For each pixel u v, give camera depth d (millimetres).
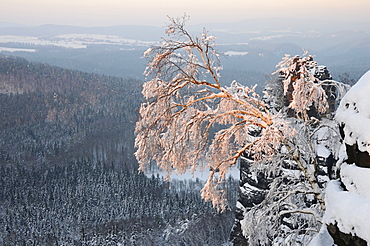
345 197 8320
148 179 125125
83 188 126250
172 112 11203
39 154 164500
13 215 115000
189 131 10703
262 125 10727
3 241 100062
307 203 16188
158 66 10086
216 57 10445
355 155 8367
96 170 137000
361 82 8594
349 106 8766
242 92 11375
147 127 10789
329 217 8648
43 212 116062
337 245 8562
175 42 10141
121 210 110562
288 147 11039
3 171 139750
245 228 11305
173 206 106938
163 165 11039
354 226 7715
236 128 10859
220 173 10883
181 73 10438
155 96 10500
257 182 27906
